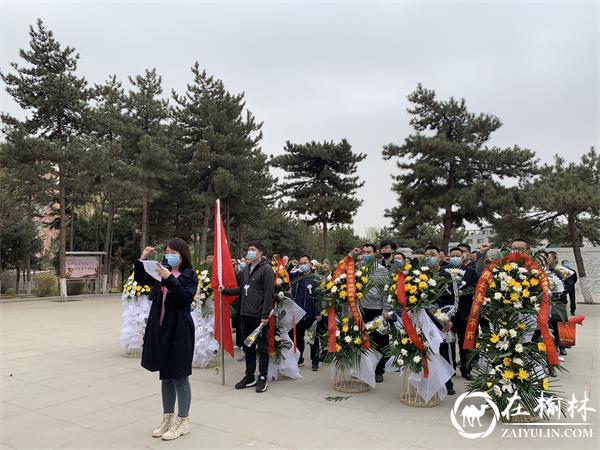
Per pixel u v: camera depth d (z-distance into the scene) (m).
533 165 20.78
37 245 25.00
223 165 25.39
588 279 22.72
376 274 6.33
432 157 21.78
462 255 7.10
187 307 4.44
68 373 7.00
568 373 7.10
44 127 22.23
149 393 5.91
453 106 22.23
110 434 4.49
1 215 23.20
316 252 40.50
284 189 31.53
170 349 4.29
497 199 19.95
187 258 4.54
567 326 8.20
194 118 26.33
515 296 4.73
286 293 6.61
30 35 21.55
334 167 31.09
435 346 5.33
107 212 30.48
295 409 5.28
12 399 5.65
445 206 21.77
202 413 5.12
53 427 4.69
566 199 16.39
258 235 37.47
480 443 4.27
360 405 5.44
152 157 23.25
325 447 4.16
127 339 8.12
